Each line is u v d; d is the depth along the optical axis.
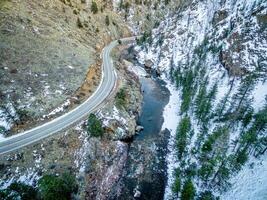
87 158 52.84
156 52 118.88
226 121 66.38
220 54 94.69
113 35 136.00
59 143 53.09
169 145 64.06
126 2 160.12
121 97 71.56
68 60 78.00
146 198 49.97
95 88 74.31
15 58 66.88
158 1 174.00
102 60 96.88
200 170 52.31
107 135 59.69
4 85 58.94
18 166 47.31
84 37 105.44
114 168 54.25
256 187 49.28
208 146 55.34
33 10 91.12
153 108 79.25
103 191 49.22
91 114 57.84
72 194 45.78
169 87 94.62
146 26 160.75
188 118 62.31
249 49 88.88
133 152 60.66
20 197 41.44
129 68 102.88
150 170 56.25
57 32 89.12
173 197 50.09
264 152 55.53
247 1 106.75
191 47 111.44
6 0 84.88
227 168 50.53
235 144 56.69
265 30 91.00
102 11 139.00
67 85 67.94
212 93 71.44
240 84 79.75
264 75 79.19
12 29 74.56
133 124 67.44
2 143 50.53
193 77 85.31
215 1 124.81
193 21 125.56
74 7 119.25
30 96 59.91
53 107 60.84
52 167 49.09
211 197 47.66
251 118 59.81
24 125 55.19
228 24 105.88
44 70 68.88
